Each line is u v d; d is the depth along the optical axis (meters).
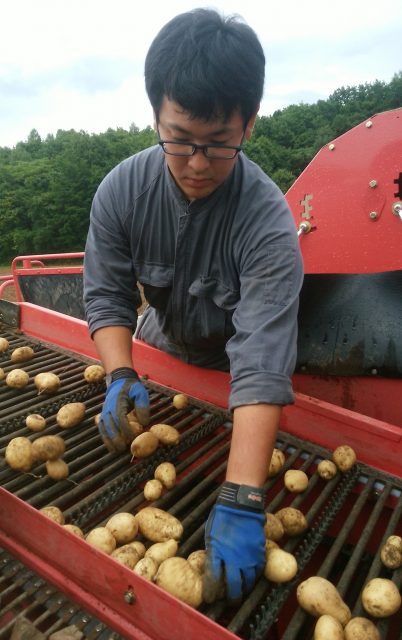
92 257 1.79
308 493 1.65
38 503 1.52
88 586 1.19
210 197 1.50
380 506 1.57
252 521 1.22
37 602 1.20
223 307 1.67
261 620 1.19
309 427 1.88
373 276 2.12
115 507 1.62
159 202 1.63
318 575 1.32
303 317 2.17
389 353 2.02
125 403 1.56
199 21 1.16
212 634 1.00
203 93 1.12
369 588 1.25
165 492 1.62
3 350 2.43
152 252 1.73
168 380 2.25
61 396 2.09
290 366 1.31
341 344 2.10
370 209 1.97
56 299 3.87
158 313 1.98
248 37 1.17
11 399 2.06
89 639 1.12
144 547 1.37
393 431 1.70
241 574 1.18
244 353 1.31
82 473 1.65
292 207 2.12
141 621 1.11
